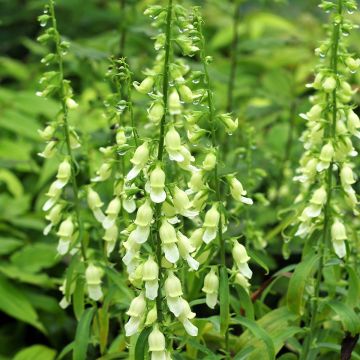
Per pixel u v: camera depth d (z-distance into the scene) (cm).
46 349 568
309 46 945
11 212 697
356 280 437
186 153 371
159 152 362
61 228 446
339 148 418
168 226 362
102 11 1064
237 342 470
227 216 400
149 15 360
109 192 511
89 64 686
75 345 434
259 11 1038
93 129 688
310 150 446
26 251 637
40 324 596
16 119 735
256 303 499
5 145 732
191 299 459
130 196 373
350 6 410
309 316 480
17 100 761
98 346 546
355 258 506
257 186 679
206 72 384
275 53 920
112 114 445
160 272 371
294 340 479
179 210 363
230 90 762
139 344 372
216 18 1053
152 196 353
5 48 1130
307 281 474
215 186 397
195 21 383
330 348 459
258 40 757
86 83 796
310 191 476
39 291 654
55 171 686
